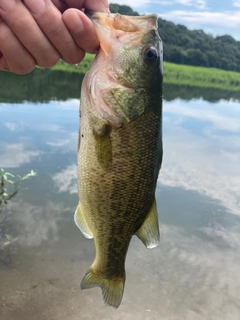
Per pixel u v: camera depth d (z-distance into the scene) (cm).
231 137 157
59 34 21
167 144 135
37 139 113
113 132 24
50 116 145
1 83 225
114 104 24
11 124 127
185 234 72
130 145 25
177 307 52
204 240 71
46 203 75
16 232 65
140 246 67
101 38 23
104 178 25
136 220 27
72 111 159
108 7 25
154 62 25
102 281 28
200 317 51
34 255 59
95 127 24
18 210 72
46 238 64
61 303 50
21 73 22
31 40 20
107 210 26
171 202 86
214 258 65
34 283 53
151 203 27
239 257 66
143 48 25
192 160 118
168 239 70
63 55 22
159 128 26
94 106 24
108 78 24
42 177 86
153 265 62
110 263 28
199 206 85
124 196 26
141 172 26
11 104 162
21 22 20
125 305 51
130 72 24
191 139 146
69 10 21
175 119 187
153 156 26
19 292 50
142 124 25
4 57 23
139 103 25
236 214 82
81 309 49
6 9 20
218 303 54
